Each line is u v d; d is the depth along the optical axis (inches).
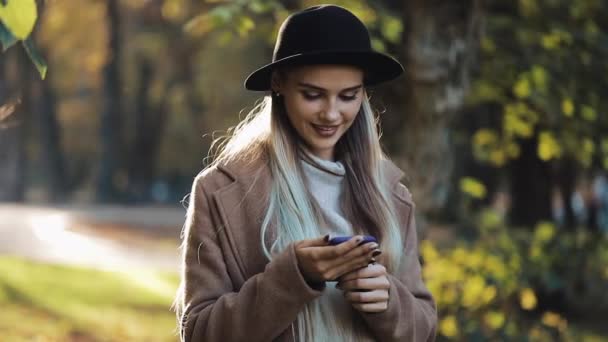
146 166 1726.1
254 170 113.3
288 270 102.7
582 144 330.6
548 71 326.3
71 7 1283.2
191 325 109.5
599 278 332.8
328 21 108.0
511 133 353.7
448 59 260.5
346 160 116.7
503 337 291.3
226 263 112.2
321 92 107.6
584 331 445.4
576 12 335.6
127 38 1485.0
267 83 113.6
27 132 1812.3
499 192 787.4
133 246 840.9
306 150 114.2
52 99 1706.4
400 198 120.4
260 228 111.7
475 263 291.6
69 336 423.2
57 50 1451.8
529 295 299.1
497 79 328.5
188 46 1402.6
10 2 95.4
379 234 115.2
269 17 314.5
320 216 112.7
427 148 267.9
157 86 1588.3
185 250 114.6
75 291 529.7
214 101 1352.1
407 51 263.0
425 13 259.6
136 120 1702.8
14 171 1744.6
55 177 1779.0
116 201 1648.6
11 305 477.4
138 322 468.4
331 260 101.6
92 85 1726.1
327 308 111.8
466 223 315.9
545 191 586.6
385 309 108.9
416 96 263.3
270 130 113.6
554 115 324.8
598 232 335.9
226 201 112.2
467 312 290.5
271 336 106.1
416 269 120.1
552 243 316.5
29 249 759.7
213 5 380.8
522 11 335.0
